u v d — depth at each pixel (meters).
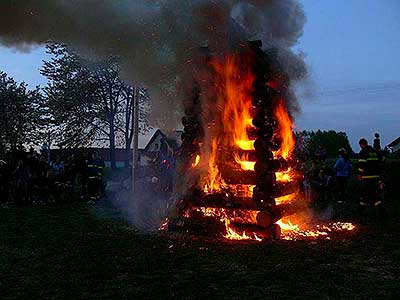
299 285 5.08
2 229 8.95
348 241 7.64
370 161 10.52
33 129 37.06
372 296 4.69
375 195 10.46
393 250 6.94
